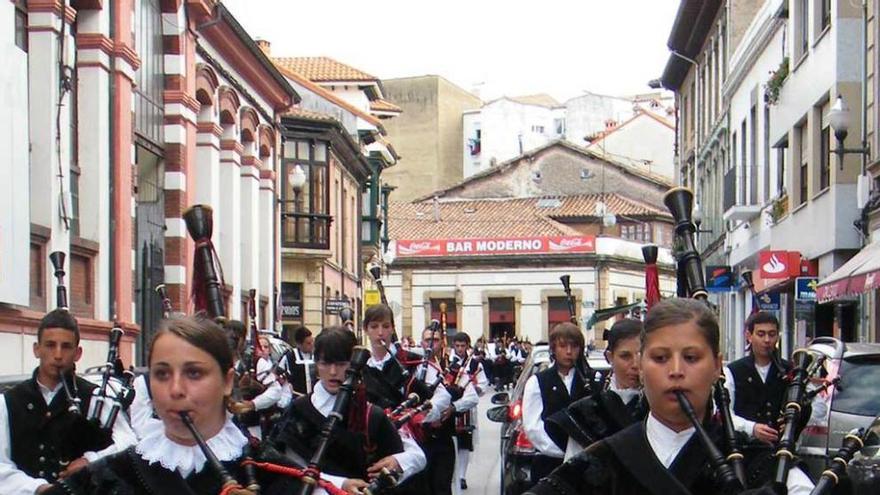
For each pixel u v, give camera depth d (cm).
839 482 363
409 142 7356
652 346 361
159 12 1995
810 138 2234
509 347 4391
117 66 1659
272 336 1742
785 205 2520
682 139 4628
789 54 2469
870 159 1908
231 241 2452
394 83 7388
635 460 356
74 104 1582
